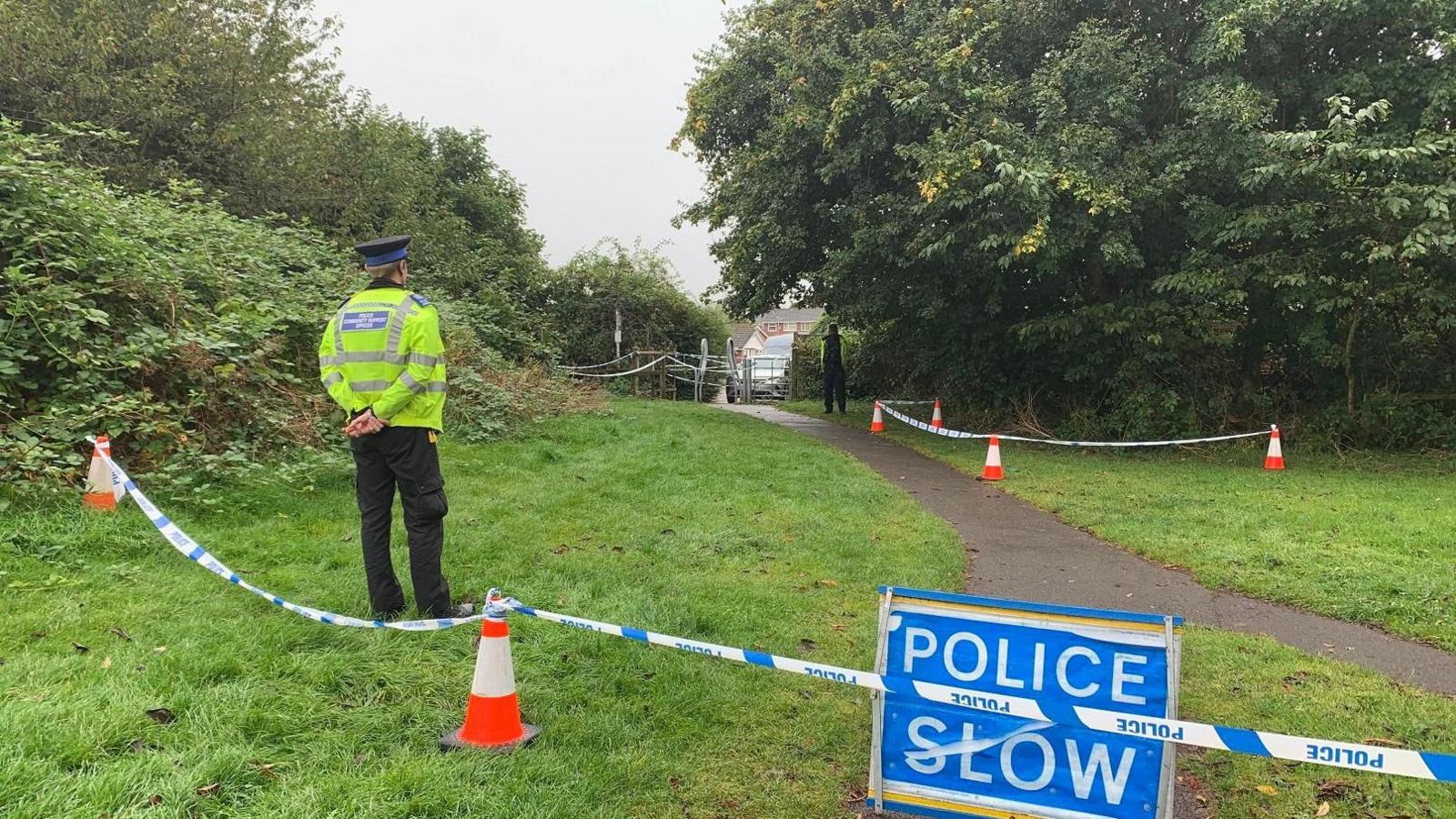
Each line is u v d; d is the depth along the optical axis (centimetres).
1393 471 1009
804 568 536
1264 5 948
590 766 285
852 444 1214
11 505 463
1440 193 906
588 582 469
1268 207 1000
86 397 563
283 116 1363
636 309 2417
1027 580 549
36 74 1075
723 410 1705
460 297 1595
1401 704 360
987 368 1411
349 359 386
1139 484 886
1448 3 960
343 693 316
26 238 593
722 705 339
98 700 283
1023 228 1007
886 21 1188
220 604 383
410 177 1644
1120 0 1080
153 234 735
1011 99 1077
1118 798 239
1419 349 1223
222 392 662
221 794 244
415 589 399
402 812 244
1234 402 1269
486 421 941
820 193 1304
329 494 612
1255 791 294
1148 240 1141
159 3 1186
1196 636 441
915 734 261
